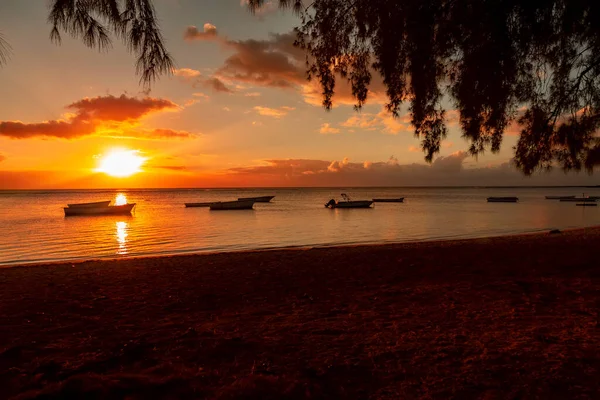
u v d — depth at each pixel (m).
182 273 10.12
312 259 12.32
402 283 8.28
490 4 6.27
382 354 4.15
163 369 3.76
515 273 8.95
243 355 4.16
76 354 4.26
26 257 17.64
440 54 7.30
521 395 3.20
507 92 7.32
